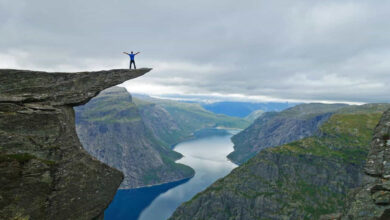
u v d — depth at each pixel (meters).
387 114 33.03
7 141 26.64
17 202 26.06
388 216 27.00
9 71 30.44
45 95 31.09
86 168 31.16
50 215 27.84
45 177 27.69
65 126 30.56
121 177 35.00
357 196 30.16
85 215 30.53
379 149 31.20
